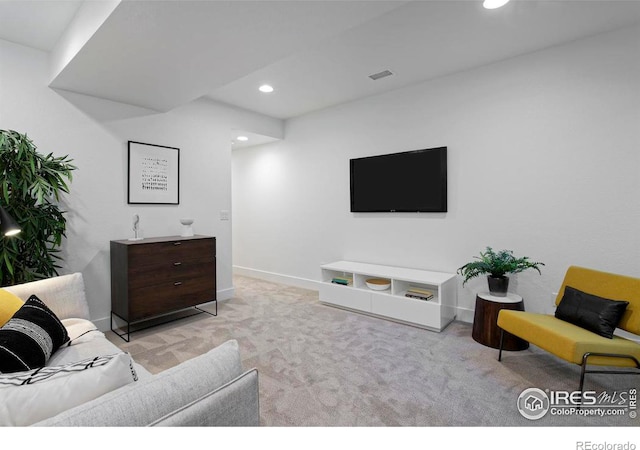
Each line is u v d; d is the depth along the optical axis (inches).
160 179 135.3
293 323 126.0
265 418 68.5
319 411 71.1
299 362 93.8
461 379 84.4
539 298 112.0
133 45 82.2
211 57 89.0
